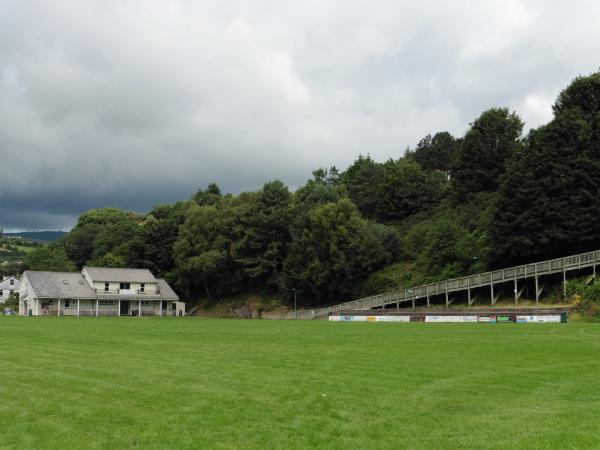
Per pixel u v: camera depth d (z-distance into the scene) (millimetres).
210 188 154750
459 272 75375
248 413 14086
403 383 18016
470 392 16641
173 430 12594
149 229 112188
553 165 67688
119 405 14914
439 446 11391
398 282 80750
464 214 90312
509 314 55781
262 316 90125
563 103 82250
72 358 24141
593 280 60594
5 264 191000
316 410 14391
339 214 85750
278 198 99375
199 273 100500
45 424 13070
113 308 96062
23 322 57312
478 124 101562
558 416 13648
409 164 113125
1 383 17984
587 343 29797
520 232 69250
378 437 12094
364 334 38344
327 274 83312
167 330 43500
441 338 34062
